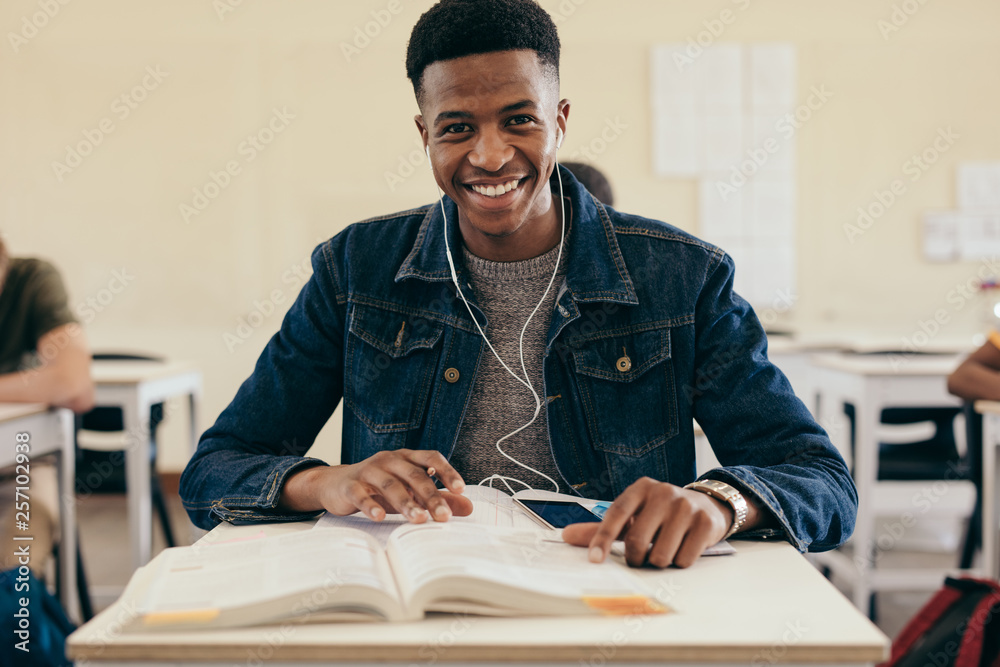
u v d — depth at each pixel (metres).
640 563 0.73
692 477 1.07
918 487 2.55
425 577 0.62
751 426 1.00
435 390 1.10
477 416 1.10
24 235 3.96
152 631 0.58
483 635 0.59
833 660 0.57
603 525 0.73
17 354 2.18
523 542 0.74
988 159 4.06
